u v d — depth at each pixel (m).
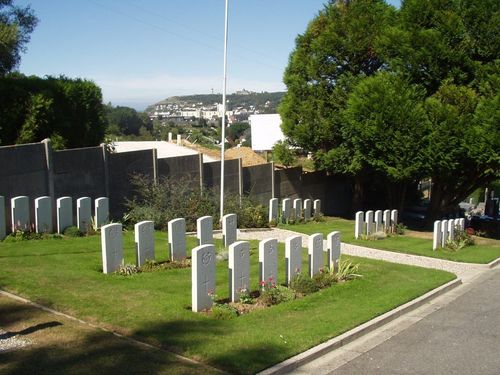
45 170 15.66
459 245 20.94
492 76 22.59
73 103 19.95
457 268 17.09
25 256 12.13
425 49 23.48
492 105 21.91
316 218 26.52
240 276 10.00
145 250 12.27
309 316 9.42
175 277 11.32
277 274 12.25
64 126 19.22
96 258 12.48
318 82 26.69
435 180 26.25
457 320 10.38
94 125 20.97
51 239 14.22
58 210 15.06
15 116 17.78
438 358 8.07
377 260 16.33
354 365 7.65
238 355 7.17
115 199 18.16
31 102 17.98
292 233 21.58
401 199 28.73
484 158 22.23
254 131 43.06
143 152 19.16
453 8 24.02
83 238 14.68
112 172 17.98
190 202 19.58
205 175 22.28
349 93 25.61
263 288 10.47
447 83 23.47
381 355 8.13
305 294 11.01
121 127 77.25
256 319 8.96
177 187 19.59
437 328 9.75
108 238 11.23
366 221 21.80
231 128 89.06
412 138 22.78
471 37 23.52
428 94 24.86
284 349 7.65
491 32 23.09
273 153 29.44
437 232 20.00
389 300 11.09
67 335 7.36
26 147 15.09
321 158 27.00
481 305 11.76
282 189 27.69
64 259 12.11
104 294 9.47
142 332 7.70
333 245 13.01
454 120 22.28
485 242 23.59
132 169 18.78
